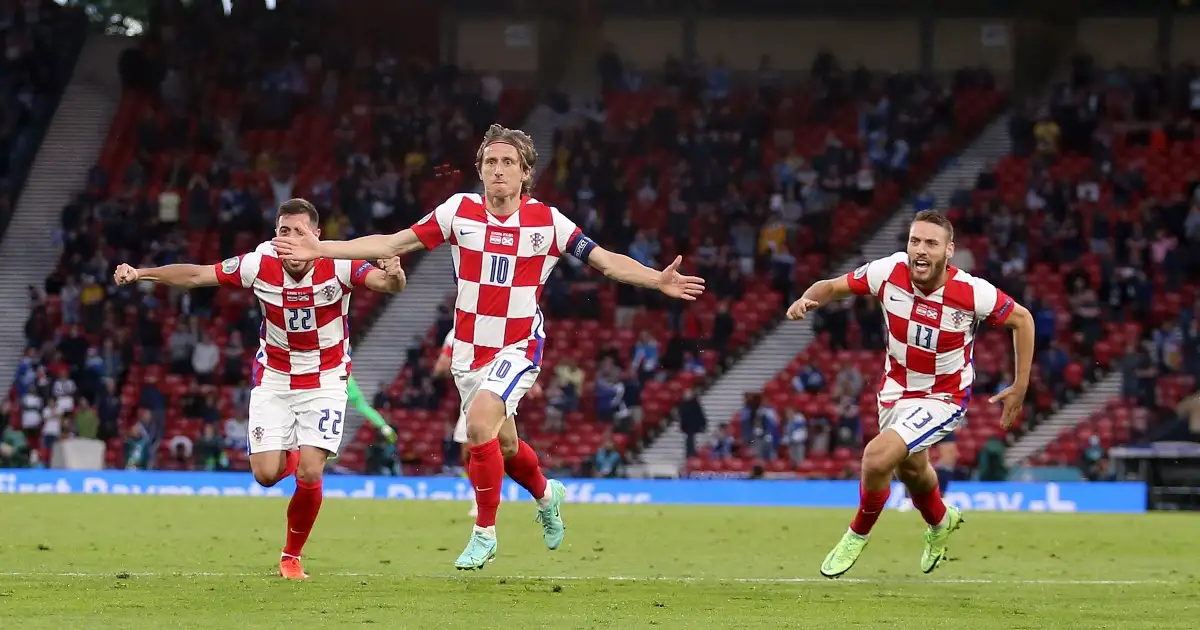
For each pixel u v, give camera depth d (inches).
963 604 1165.1
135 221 4234.7
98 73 4872.0
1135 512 3041.3
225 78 4722.0
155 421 3631.9
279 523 2181.3
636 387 3722.9
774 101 4611.2
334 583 1242.6
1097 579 1469.0
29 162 4603.8
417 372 3789.4
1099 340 3863.2
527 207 1240.2
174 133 4576.8
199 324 3892.7
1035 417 3700.8
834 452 3570.4
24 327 4215.1
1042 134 4468.5
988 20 4712.1
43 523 2101.4
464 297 1247.5
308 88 4687.5
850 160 4456.2
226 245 4190.5
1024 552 1883.6
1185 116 4547.2
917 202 4355.3
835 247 4296.3
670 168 4458.7
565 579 1342.3
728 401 3848.4
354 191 4325.8
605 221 4215.1
